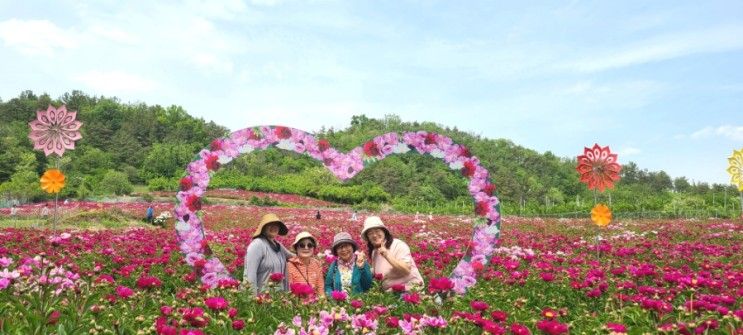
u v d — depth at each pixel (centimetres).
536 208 4253
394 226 1922
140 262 685
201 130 10269
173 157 7719
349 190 5634
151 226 2377
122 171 7512
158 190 6431
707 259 877
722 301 410
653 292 474
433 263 792
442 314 377
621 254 895
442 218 2925
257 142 671
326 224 2300
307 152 673
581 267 740
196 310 323
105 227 2198
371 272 556
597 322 403
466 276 671
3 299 358
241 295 412
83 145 8006
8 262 398
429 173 6656
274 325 369
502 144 9762
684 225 2048
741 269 722
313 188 5788
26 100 10225
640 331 357
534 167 9038
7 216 2550
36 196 4434
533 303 521
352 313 406
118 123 9669
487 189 695
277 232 578
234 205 4416
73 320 333
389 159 6700
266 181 6225
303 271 572
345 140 9319
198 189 657
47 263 396
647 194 7700
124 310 378
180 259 717
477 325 329
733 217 2936
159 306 397
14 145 6662
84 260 716
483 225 689
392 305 450
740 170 1486
